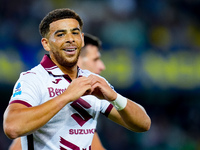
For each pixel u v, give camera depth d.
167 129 45.88
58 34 10.16
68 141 9.98
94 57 17.30
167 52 41.44
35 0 43.94
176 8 50.16
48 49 10.50
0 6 41.22
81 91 9.35
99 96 10.30
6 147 38.97
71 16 10.33
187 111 46.72
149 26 47.56
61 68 10.52
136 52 39.66
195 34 49.44
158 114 46.38
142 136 43.38
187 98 46.41
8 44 36.62
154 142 44.38
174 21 48.91
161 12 48.81
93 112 10.69
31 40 39.22
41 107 9.03
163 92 39.97
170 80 40.16
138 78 38.75
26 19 42.34
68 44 10.17
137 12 47.88
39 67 10.38
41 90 9.87
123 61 38.78
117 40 45.59
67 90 9.35
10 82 34.06
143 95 42.88
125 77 38.12
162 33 47.44
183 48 42.34
